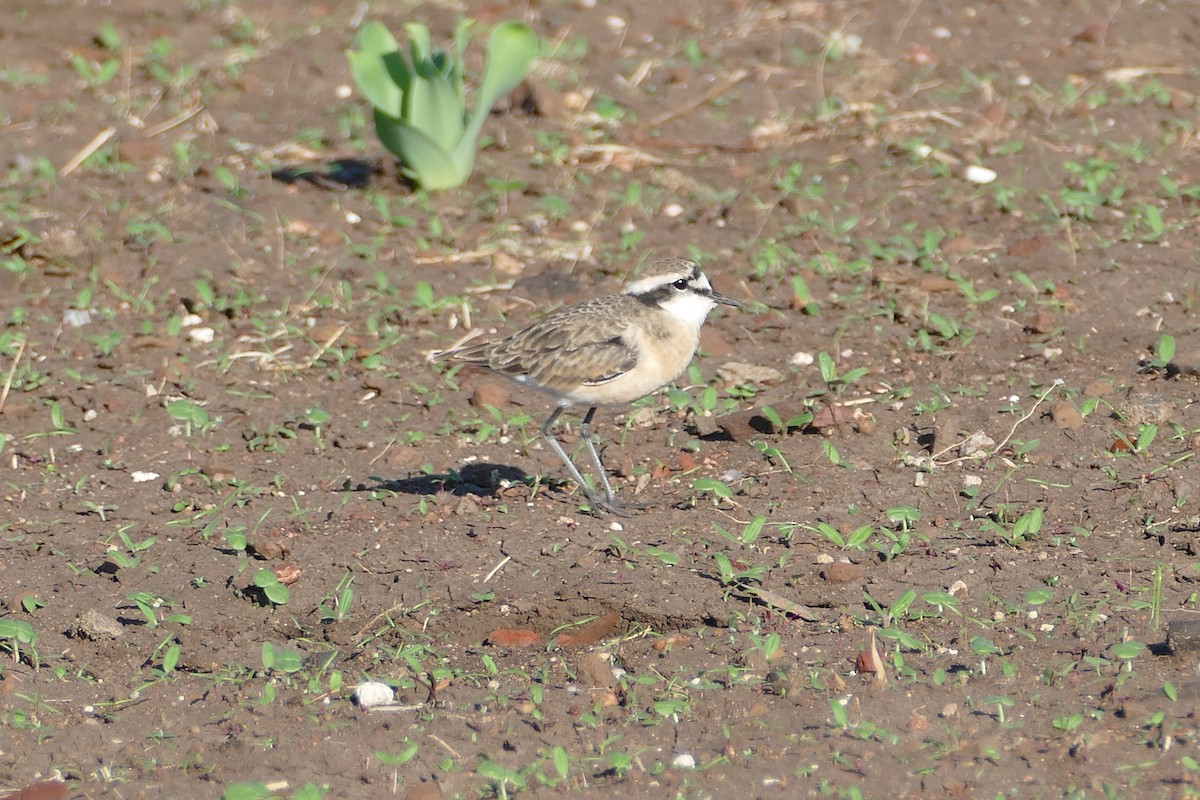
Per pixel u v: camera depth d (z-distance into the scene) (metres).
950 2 23.81
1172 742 8.44
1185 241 16.73
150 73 21.88
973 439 12.55
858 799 7.99
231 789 8.22
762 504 11.90
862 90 21.00
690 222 17.86
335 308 16.00
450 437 13.59
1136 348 14.44
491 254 17.17
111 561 11.23
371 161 19.45
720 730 8.88
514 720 9.16
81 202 18.09
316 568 11.14
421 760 8.75
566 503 12.18
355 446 13.45
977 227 17.36
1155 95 20.48
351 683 9.73
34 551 11.55
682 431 13.52
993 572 10.54
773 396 14.03
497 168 19.19
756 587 10.47
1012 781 8.20
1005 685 9.20
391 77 18.31
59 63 22.14
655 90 21.33
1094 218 17.31
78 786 8.61
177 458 13.29
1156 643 9.50
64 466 13.15
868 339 15.09
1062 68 21.55
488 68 18.47
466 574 10.97
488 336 15.47
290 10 24.72
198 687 9.75
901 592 10.40
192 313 15.98
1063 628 9.79
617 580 10.72
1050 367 14.20
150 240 17.22
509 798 8.29
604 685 9.59
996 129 19.78
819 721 8.89
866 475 12.27
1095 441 12.52
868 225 17.61
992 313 15.40
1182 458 11.98
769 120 20.38
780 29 23.22
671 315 12.05
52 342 15.34
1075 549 10.80
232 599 10.83
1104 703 8.90
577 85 21.56
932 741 8.62
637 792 8.29
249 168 19.08
